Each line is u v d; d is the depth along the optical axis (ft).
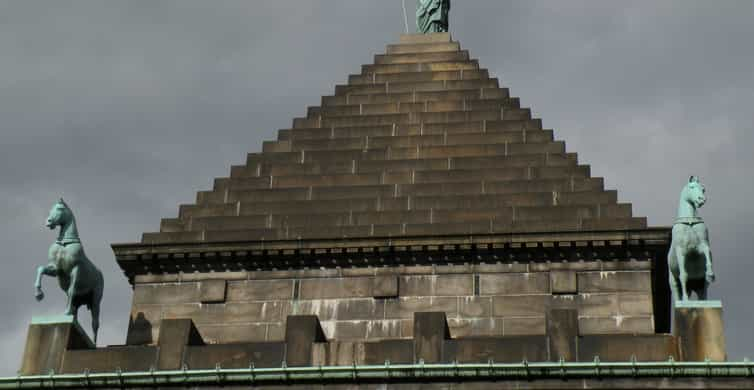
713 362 328.49
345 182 418.92
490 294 385.70
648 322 379.14
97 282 376.07
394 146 428.56
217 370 339.77
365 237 393.91
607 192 405.39
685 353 336.29
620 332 377.71
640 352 337.31
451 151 425.28
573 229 390.21
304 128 438.81
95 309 375.25
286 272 395.34
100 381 343.05
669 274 361.92
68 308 369.09
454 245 391.04
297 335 347.77
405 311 386.11
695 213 356.79
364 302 388.37
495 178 414.41
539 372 331.16
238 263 398.01
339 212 406.62
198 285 396.16
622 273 386.11
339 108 443.73
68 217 377.30
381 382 335.67
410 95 447.01
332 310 388.37
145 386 341.82
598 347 338.75
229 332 388.37
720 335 337.31
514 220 398.21
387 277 390.42
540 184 409.69
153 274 399.44
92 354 351.67
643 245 387.14
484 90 446.19
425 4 483.92
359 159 425.28
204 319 391.45
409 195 411.54
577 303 382.83
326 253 394.52
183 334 351.25
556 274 386.73
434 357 341.00
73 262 371.15
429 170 418.92
